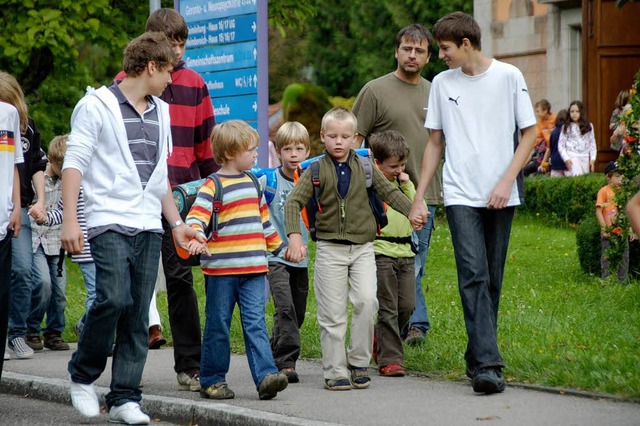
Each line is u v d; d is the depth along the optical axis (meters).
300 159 19.50
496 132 17.20
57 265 23.31
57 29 45.03
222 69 28.20
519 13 68.38
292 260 17.53
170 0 51.50
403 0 91.19
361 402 16.48
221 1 28.09
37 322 23.81
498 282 17.53
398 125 21.52
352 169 17.92
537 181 48.19
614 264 29.09
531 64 67.94
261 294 17.27
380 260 19.06
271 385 16.78
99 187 15.90
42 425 16.50
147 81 16.19
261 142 27.41
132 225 15.88
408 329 21.28
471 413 15.40
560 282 31.58
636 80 28.20
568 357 18.25
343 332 17.88
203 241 16.50
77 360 16.22
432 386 17.77
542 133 56.47
